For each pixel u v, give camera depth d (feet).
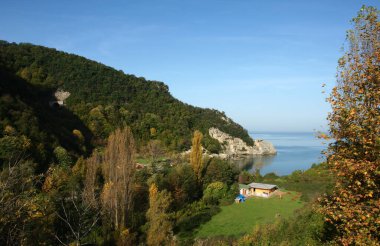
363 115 24.14
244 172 205.98
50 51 365.40
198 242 89.20
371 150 23.02
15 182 26.14
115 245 75.20
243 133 463.01
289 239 59.16
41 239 31.78
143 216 99.19
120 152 96.68
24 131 150.20
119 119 305.94
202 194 159.12
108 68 402.11
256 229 72.43
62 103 293.23
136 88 401.08
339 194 26.25
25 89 235.61
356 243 22.80
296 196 161.68
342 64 27.63
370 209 22.94
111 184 86.02
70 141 200.64
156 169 172.65
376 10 26.48
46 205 32.30
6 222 23.98
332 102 26.45
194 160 159.53
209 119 437.17
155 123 331.98
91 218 55.06
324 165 29.37
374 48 25.76
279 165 337.93
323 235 44.86
